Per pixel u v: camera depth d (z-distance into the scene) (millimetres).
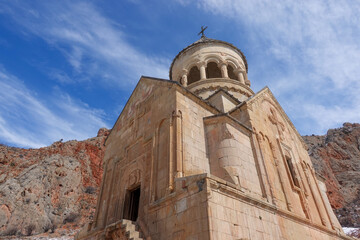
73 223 52000
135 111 17125
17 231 44562
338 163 83625
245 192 10750
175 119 12500
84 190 64500
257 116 16625
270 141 16250
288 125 21266
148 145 13828
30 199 51500
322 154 87188
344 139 95062
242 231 9078
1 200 48281
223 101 17938
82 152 75875
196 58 25375
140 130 15453
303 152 21359
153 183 11469
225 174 11672
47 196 55219
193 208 8703
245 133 14523
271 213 11602
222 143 12758
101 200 16062
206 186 8539
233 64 25625
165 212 9883
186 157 11500
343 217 57531
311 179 19547
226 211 8867
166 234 9328
